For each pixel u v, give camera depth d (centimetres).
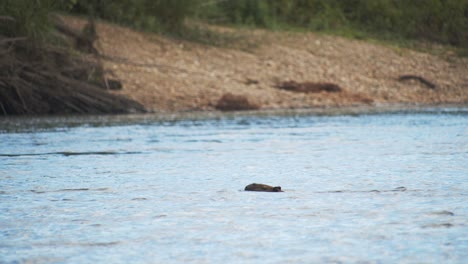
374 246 1745
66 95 7425
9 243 1830
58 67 7669
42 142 4512
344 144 4234
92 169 3234
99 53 8462
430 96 9081
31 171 3181
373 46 10688
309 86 8612
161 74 8425
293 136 4816
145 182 2812
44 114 7325
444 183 2661
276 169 3150
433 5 12269
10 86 7281
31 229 1981
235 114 7156
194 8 10188
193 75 8544
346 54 10100
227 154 3794
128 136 4900
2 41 7181
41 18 7612
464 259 1627
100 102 7462
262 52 9675
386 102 8675
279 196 2436
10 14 7431
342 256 1664
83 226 2009
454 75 9944
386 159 3450
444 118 6316
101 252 1734
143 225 2008
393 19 12025
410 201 2302
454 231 1877
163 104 7712
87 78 7800
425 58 10556
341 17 11831
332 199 2362
